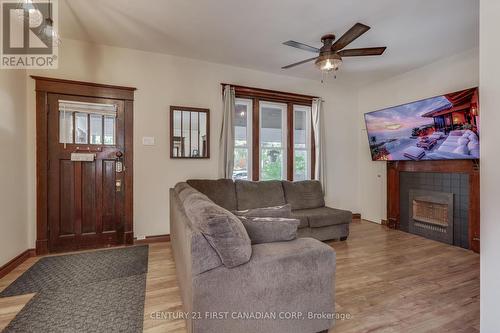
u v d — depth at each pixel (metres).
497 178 1.30
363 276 2.52
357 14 2.60
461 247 3.39
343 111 4.95
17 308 1.90
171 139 3.61
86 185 3.25
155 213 3.56
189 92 3.74
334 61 2.74
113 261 2.84
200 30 2.94
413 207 4.05
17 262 2.69
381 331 1.69
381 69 4.06
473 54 3.32
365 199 4.95
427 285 2.34
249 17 2.66
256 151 4.24
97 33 3.00
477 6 2.43
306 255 1.56
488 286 1.35
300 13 2.59
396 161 4.30
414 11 2.53
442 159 3.48
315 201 4.06
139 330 1.67
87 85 3.21
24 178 2.88
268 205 3.73
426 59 3.67
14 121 2.70
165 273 2.54
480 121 1.38
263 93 4.21
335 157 4.88
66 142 3.15
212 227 1.34
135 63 3.46
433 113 3.43
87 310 1.89
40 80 3.01
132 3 2.41
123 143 3.40
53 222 3.09
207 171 3.87
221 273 1.38
